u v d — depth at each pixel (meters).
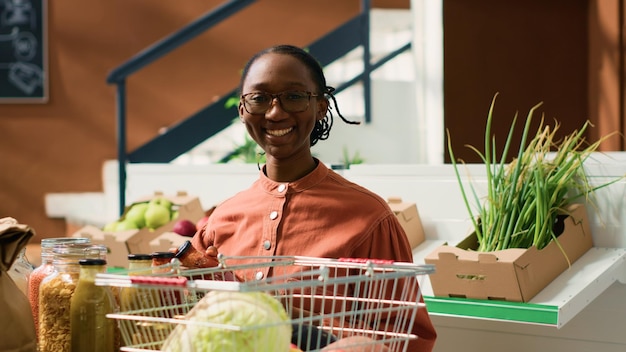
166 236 3.05
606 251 2.44
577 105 4.53
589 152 2.48
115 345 1.43
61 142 7.67
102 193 7.64
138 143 7.64
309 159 1.85
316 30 7.46
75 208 7.64
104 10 7.61
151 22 7.58
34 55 7.63
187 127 5.84
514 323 2.48
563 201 2.47
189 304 1.37
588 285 2.26
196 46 7.57
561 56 4.52
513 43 4.51
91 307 1.39
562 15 4.51
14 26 7.63
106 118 7.64
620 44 4.24
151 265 1.46
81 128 7.66
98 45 7.62
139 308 1.42
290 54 1.76
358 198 1.80
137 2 7.58
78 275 1.47
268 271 1.74
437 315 2.28
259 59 1.77
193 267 1.49
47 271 1.59
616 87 4.26
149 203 3.35
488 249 2.39
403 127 5.98
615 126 4.29
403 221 2.68
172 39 5.22
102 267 1.41
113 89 7.62
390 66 6.19
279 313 1.15
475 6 4.51
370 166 2.91
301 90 1.74
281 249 1.78
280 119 1.74
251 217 1.85
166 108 7.61
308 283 1.12
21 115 7.68
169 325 1.30
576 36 4.50
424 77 4.75
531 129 4.52
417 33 4.86
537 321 2.15
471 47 4.52
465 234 2.71
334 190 1.81
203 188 3.53
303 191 1.81
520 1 4.52
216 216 1.94
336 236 1.76
